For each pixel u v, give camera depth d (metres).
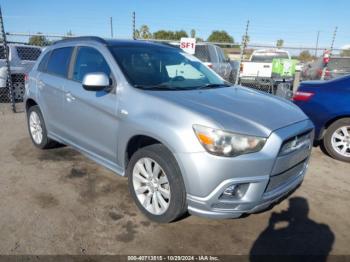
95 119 3.60
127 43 3.91
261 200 2.72
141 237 2.91
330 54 10.82
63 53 4.37
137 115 3.05
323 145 5.46
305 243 2.93
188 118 2.70
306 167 3.40
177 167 2.79
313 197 3.82
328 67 11.89
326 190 4.02
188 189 2.71
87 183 3.94
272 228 3.14
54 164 4.51
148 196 3.14
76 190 3.75
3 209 3.29
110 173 4.25
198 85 3.75
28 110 5.18
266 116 2.90
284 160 2.80
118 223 3.11
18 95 9.95
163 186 2.99
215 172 2.56
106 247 2.76
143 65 3.62
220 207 2.70
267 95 3.78
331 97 4.98
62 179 4.04
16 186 3.82
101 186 3.87
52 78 4.38
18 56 9.75
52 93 4.32
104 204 3.46
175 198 2.81
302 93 5.27
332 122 5.12
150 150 2.96
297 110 3.37
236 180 2.57
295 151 2.94
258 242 2.92
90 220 3.15
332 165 4.90
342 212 3.49
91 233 2.95
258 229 3.11
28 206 3.37
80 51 4.05
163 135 2.76
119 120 3.26
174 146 2.69
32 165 4.46
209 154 2.56
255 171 2.60
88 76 3.21
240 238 2.96
